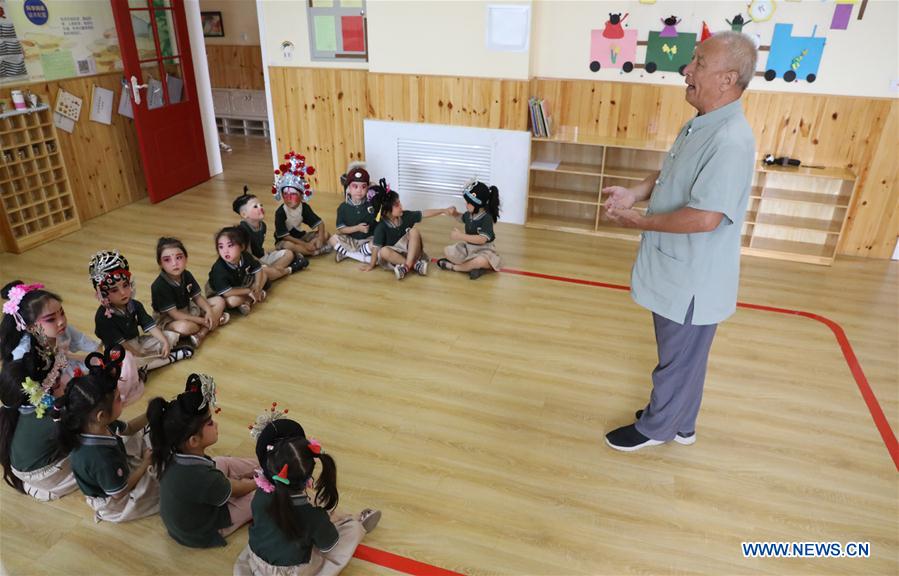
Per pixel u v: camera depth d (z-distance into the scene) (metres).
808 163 4.27
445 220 4.93
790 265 4.22
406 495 2.25
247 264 3.48
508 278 3.96
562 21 4.41
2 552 2.00
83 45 4.58
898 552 2.07
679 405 2.36
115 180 5.01
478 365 3.04
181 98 5.39
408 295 3.72
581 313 3.54
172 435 1.83
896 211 4.18
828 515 2.21
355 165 4.13
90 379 1.90
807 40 3.99
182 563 1.97
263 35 5.10
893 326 3.48
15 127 4.13
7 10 3.98
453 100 4.67
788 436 2.60
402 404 2.74
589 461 2.44
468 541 2.07
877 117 4.02
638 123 4.50
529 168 4.64
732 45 1.86
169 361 2.96
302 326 3.36
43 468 2.16
